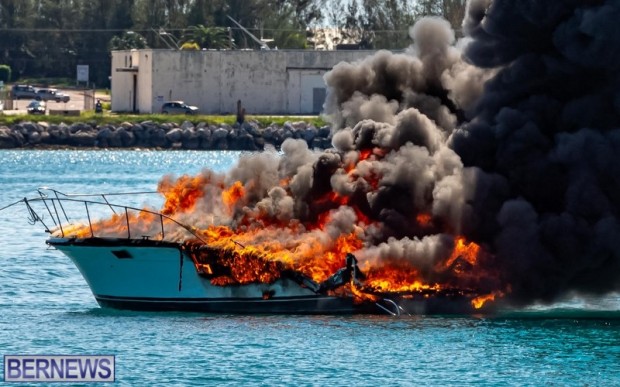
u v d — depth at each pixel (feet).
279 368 305.32
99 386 291.58
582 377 304.50
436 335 339.77
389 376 300.81
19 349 322.34
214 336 333.21
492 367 310.04
